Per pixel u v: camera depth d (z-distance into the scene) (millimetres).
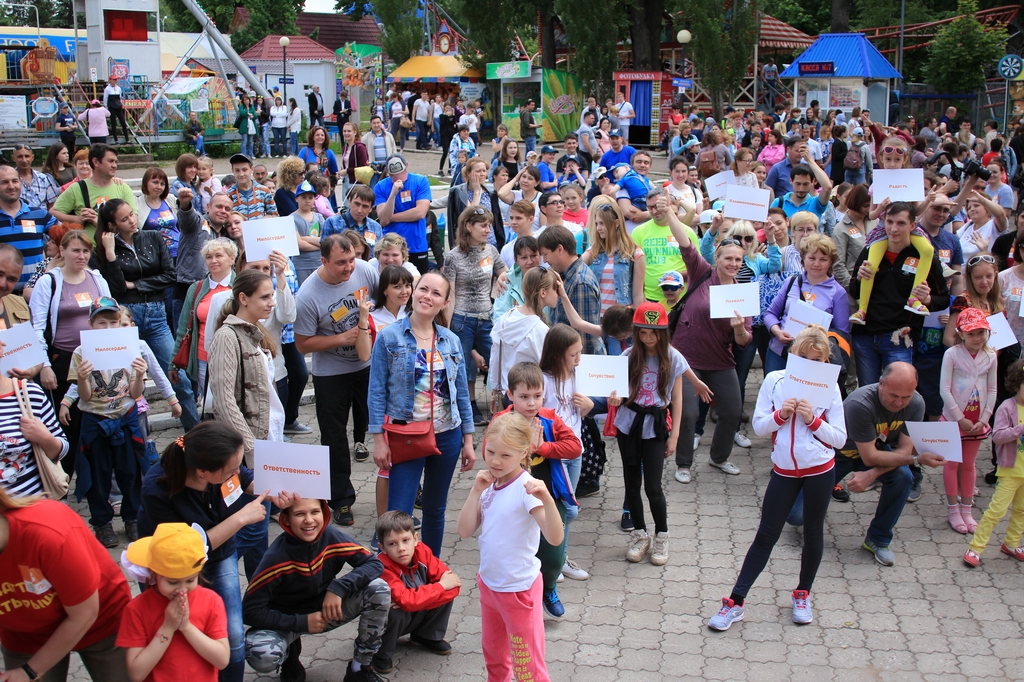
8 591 3318
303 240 8719
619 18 31641
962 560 5918
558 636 5031
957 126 30859
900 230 6680
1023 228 7172
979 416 6289
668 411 5699
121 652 3691
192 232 8125
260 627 4285
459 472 7379
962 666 4742
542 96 32844
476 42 35531
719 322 6859
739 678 4637
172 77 27766
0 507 3230
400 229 9875
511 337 5953
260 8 58938
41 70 27250
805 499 5031
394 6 41594
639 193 10023
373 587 4359
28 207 8039
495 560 4090
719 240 8094
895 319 6906
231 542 4199
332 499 6410
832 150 15609
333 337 6117
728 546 6086
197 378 6262
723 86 30953
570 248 6918
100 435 5828
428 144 31672
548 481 5051
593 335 6703
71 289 6598
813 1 47281
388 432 5223
